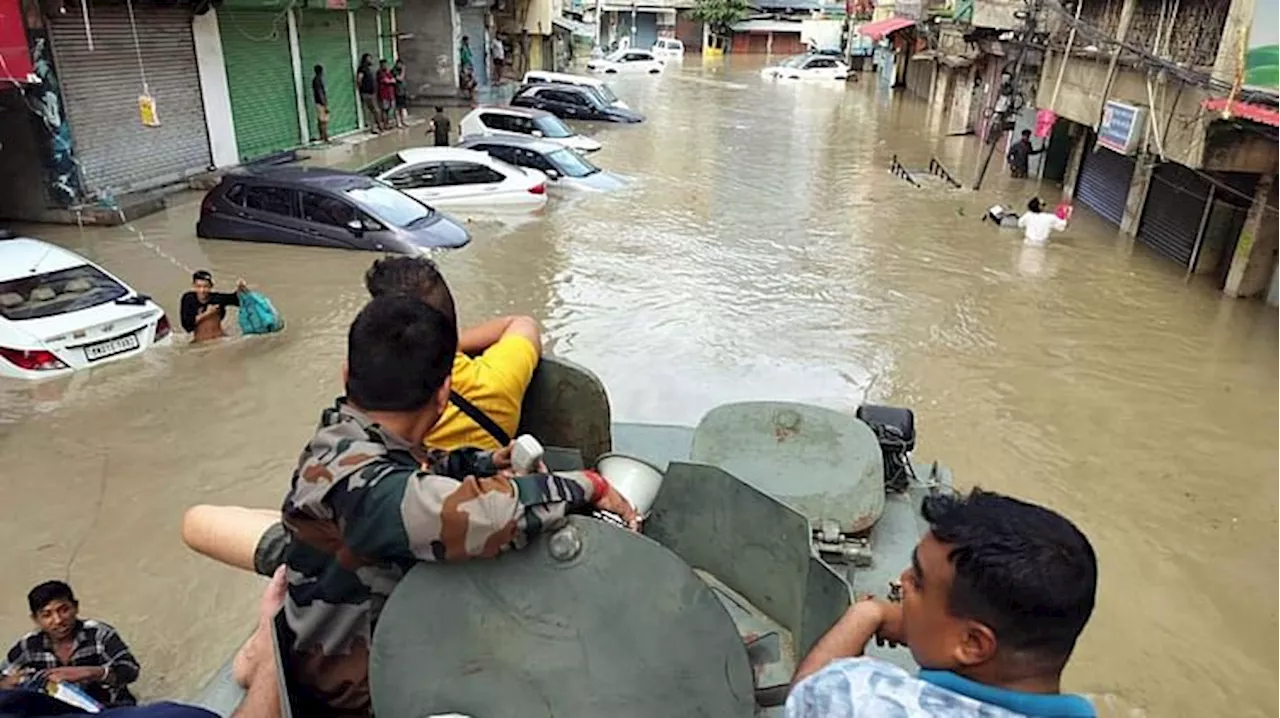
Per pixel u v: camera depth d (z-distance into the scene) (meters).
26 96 13.76
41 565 6.20
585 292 11.84
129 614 5.80
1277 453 8.22
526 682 1.62
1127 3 13.95
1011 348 10.43
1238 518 7.23
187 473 7.28
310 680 1.79
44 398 8.32
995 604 1.36
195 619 5.79
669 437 3.47
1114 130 13.49
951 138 27.31
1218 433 8.53
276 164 19.42
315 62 21.91
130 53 15.71
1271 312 11.79
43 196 14.26
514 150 18.14
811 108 34.50
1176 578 6.49
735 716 1.66
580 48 54.16
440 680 1.62
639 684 1.63
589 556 1.66
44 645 4.80
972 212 17.28
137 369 8.97
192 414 8.16
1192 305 11.98
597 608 1.64
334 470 1.67
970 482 7.61
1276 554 6.80
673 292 11.95
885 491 3.07
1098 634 5.93
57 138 14.05
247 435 7.84
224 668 2.38
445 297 2.55
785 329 10.84
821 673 1.52
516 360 2.44
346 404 1.82
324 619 1.73
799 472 2.73
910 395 9.23
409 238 12.91
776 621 2.26
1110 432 8.55
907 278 12.95
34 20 13.54
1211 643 5.88
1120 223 16.25
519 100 28.70
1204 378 9.72
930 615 1.46
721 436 2.90
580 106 28.38
